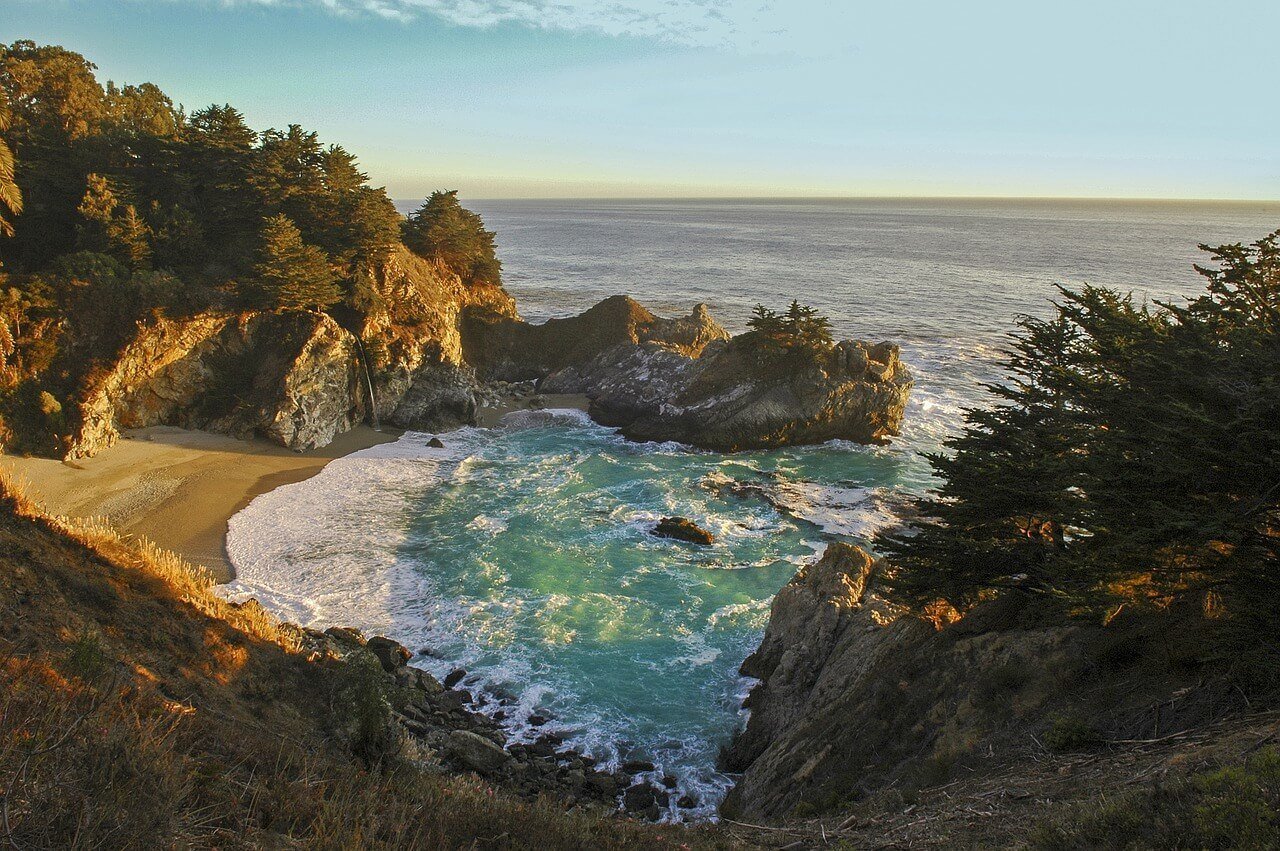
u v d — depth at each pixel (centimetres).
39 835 720
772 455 6200
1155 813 1047
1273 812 907
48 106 7281
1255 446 1540
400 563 4131
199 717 1320
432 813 1222
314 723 1802
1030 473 2188
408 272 7619
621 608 3741
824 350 6475
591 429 6912
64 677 1173
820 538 4588
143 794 850
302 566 4038
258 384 5938
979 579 2300
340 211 7175
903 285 15450
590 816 1479
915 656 2386
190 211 7012
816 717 2498
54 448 5050
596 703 3048
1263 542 1570
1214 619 1752
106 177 6531
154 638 1750
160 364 5694
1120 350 2206
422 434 6581
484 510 4906
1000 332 10556
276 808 1030
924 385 7988
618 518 4825
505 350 8600
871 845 1408
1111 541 1814
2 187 5700
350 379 6431
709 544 4472
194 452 5491
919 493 5312
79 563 1864
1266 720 1334
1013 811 1361
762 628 3588
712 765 2744
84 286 5625
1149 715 1580
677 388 6838
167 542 4181
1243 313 2023
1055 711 1797
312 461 5709
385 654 3122
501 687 3116
